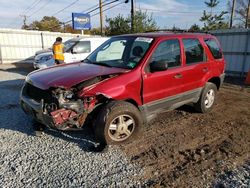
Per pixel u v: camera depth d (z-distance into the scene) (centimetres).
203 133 474
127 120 408
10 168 339
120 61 454
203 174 335
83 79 377
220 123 530
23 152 382
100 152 385
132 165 354
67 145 407
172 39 480
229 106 670
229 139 450
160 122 526
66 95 360
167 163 362
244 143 435
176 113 588
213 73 577
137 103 422
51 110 359
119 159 369
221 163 364
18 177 319
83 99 368
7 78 1121
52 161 359
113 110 383
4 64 1864
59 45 1058
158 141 432
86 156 375
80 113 368
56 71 429
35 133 439
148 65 429
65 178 319
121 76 398
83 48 1178
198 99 564
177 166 355
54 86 362
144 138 443
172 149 404
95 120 389
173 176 330
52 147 400
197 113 591
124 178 323
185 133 471
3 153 378
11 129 468
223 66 617
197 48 536
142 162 363
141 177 326
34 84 395
